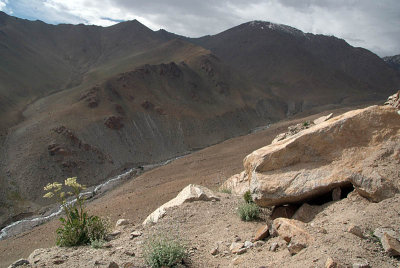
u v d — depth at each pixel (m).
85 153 103.50
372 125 10.02
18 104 132.25
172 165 84.25
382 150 9.42
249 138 100.50
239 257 7.32
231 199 12.99
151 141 133.25
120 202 46.84
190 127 154.25
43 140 99.44
